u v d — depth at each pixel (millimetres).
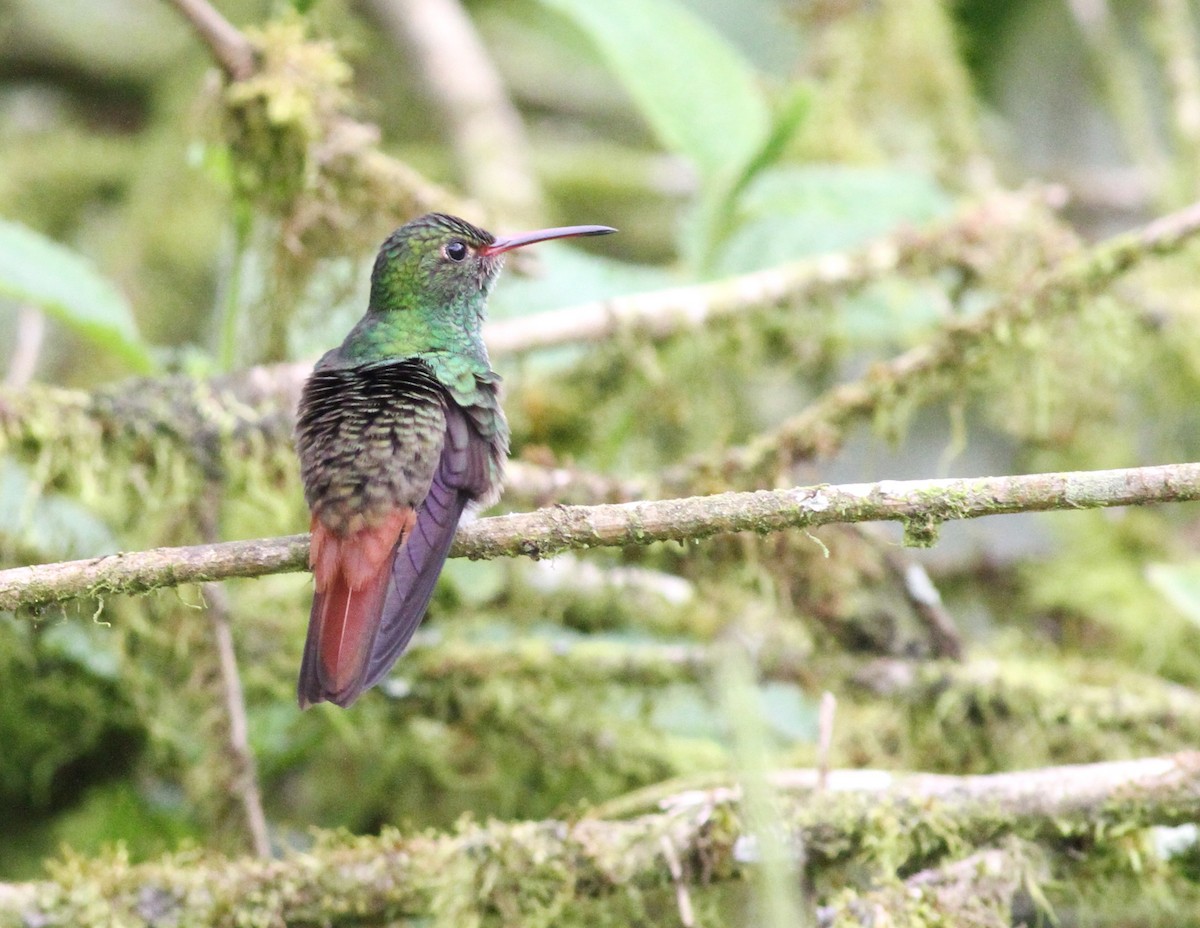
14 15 14648
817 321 10219
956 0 14570
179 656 8578
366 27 13945
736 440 11266
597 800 9445
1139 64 15062
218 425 8312
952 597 11508
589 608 9547
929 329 10547
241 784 8516
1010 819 6805
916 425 12812
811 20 13547
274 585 9508
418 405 6586
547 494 8672
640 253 14734
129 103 15008
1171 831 7125
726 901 7098
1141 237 8969
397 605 6133
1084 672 9109
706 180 10492
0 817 9961
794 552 8766
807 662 8930
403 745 9250
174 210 13281
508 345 9680
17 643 9133
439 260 7941
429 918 7188
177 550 5988
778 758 8719
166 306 13047
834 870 6844
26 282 8484
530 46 16500
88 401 8203
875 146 13281
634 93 10367
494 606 9578
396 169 9102
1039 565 11562
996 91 15375
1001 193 11297
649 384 10305
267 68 8648
